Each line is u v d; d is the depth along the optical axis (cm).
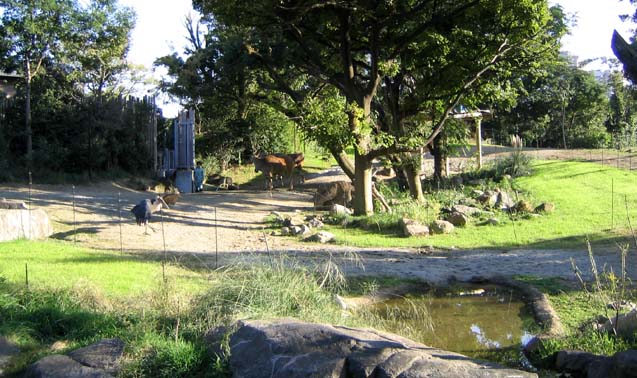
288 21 2023
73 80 3294
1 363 666
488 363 554
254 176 4041
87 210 1983
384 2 1964
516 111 5569
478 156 3200
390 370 533
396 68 2234
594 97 5397
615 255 1359
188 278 1031
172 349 649
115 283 948
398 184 2966
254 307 760
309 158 4847
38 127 2936
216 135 4112
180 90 3241
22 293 845
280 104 2836
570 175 2794
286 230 1834
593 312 891
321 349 584
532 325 870
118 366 634
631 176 2669
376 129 2423
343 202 2353
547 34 2409
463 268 1293
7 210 1438
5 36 2964
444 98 2438
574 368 658
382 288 1105
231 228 1911
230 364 617
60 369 627
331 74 2331
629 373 546
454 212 1989
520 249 1559
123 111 3244
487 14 2194
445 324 902
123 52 4231
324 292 915
